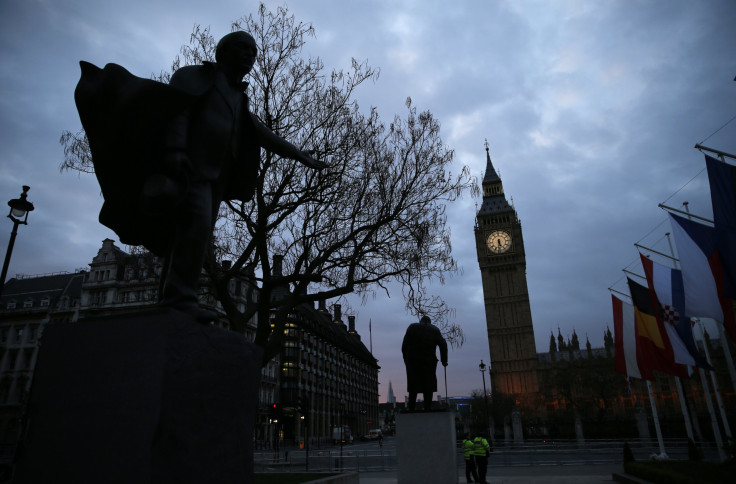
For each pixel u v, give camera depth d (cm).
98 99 291
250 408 309
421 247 1457
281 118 1452
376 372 14038
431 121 1556
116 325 258
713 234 1614
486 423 7069
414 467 1202
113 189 302
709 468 1388
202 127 306
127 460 228
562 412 8219
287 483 932
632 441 3872
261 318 1387
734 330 1532
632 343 2458
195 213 293
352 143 1453
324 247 1492
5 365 6197
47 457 246
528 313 12381
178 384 246
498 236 13225
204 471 256
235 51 339
